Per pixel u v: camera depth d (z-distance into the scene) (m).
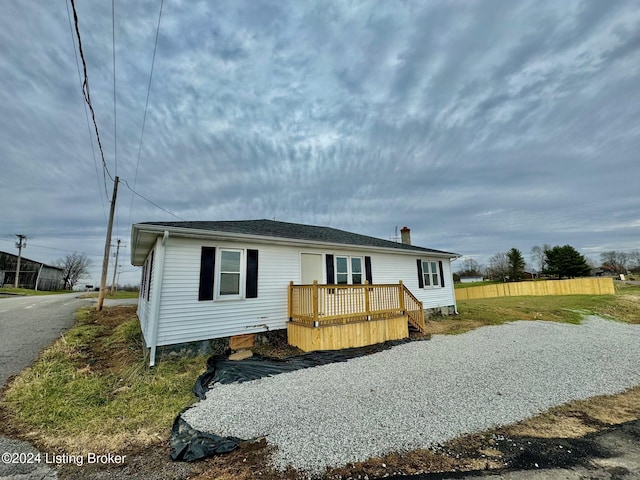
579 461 2.90
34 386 4.89
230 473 2.78
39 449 3.20
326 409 4.12
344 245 9.69
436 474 2.71
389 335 8.66
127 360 6.63
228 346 7.40
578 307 15.72
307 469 2.81
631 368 6.16
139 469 2.86
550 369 5.97
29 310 13.90
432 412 4.00
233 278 7.73
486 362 6.42
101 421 3.89
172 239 6.92
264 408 4.18
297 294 8.30
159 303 6.52
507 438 3.37
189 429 3.61
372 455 3.03
